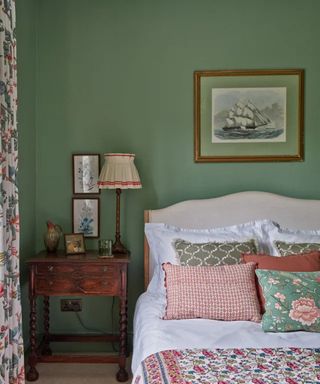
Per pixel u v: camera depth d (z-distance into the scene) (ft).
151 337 6.12
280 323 6.29
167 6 9.95
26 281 9.33
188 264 7.82
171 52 9.98
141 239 10.02
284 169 9.93
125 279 8.60
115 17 9.98
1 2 6.17
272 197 9.47
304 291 6.53
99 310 10.03
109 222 10.05
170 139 10.02
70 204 10.05
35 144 9.96
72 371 8.86
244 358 5.17
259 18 9.87
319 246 8.02
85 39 9.98
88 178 10.03
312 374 4.68
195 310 6.85
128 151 10.05
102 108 10.03
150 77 10.00
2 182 6.18
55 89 10.02
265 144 9.91
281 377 4.60
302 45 9.84
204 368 4.85
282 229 9.02
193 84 9.96
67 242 9.14
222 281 7.07
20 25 8.83
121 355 8.56
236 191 9.98
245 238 8.43
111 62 10.01
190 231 9.08
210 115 9.94
